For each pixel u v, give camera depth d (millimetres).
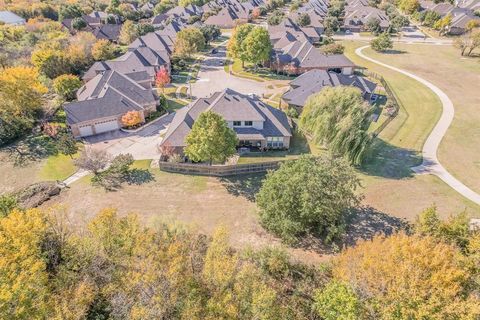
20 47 82438
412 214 35562
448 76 78000
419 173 42625
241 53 83250
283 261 26656
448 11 129125
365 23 125000
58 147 48750
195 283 21812
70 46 84562
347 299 19656
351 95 43750
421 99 65625
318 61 81750
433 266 20391
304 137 52500
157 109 63125
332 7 144500
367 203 37312
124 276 21859
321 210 29641
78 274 22531
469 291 20422
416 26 132625
